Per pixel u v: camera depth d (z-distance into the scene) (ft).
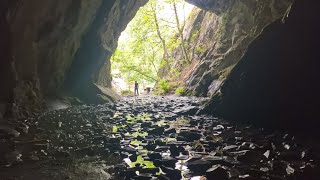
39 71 50.93
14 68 35.91
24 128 28.04
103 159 19.40
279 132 32.83
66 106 56.90
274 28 39.19
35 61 46.01
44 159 18.75
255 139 28.09
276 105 37.19
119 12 83.87
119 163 18.58
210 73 98.32
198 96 99.96
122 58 130.00
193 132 30.12
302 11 36.32
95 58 72.02
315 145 25.67
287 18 37.86
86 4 59.47
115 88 136.77
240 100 41.88
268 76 38.73
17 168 16.67
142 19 136.36
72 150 21.43
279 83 37.29
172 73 142.20
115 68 134.31
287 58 36.86
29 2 40.22
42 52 50.47
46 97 53.36
